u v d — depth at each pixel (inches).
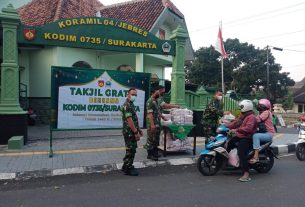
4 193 239.8
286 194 240.7
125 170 295.0
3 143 394.6
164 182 272.4
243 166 283.1
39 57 645.3
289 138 538.9
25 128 407.5
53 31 412.2
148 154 340.5
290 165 348.5
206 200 225.6
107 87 383.9
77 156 342.3
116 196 233.5
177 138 360.5
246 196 235.5
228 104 648.4
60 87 362.9
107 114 385.1
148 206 212.5
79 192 242.7
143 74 401.7
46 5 685.9
